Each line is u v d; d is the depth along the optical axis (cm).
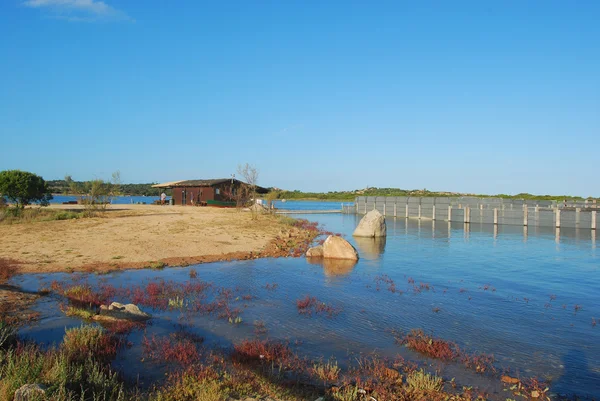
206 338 861
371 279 1470
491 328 962
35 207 3712
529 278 1523
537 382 686
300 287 1330
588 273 1623
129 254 1747
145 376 670
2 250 1727
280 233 2605
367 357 780
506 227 3750
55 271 1429
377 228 2873
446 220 4481
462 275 1570
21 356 622
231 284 1345
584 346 855
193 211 3934
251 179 4106
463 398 622
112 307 987
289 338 873
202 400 575
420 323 991
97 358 720
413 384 656
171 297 1160
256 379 667
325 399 605
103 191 3177
